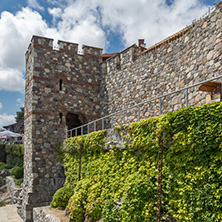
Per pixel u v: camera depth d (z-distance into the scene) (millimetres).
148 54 11852
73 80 15555
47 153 14070
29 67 15648
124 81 13773
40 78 14477
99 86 16422
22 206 14586
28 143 14828
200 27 7973
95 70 16422
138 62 12625
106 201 7324
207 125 4664
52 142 14297
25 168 15672
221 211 4320
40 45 14742
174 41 10008
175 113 5289
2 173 25250
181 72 9336
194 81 8297
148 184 5949
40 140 13992
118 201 7070
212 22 7250
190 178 5008
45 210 10461
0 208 17062
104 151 9250
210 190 4543
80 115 15945
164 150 5906
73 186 11078
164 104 10469
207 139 4641
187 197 4969
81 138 10711
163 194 5648
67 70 15430
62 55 15375
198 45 8070
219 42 6832
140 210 5797
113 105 14734
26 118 16016
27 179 14703
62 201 10680
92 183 8891
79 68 15875
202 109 4785
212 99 6152
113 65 14992
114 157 8273
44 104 14406
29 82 15328
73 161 11992
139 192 5918
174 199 5320
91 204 7926
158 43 11516
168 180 5527
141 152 6945
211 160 4648
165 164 5777
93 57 16469
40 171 13703
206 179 4699
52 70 14906
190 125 4965
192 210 4770
